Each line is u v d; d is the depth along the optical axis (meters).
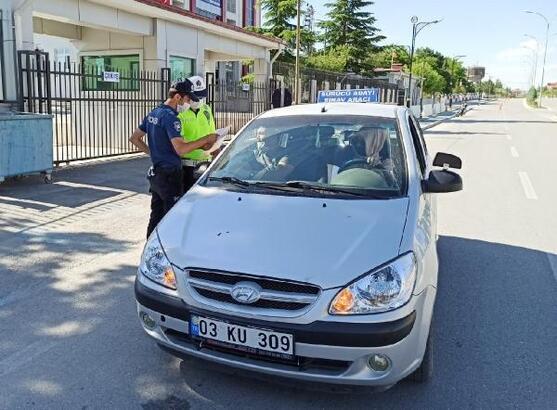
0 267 4.98
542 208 7.92
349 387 2.61
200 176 3.98
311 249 2.70
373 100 7.02
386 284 2.56
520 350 3.54
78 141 13.84
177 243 2.92
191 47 15.23
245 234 2.87
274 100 18.50
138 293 2.96
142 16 13.27
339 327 2.49
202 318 2.70
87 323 3.87
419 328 2.69
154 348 3.50
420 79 45.44
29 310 4.08
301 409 2.86
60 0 10.98
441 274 4.99
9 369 3.23
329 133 3.94
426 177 3.78
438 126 28.34
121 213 7.09
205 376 3.17
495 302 4.34
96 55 14.52
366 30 41.53
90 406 2.88
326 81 24.80
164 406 2.88
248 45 18.97
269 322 2.56
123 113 13.13
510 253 5.67
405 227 2.89
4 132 7.88
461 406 2.90
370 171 3.54
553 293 4.55
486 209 7.81
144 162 11.45
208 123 5.59
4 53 9.55
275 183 3.54
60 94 10.59
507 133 23.27
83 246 5.66
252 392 3.01
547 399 2.98
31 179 9.06
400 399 2.96
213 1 33.19
